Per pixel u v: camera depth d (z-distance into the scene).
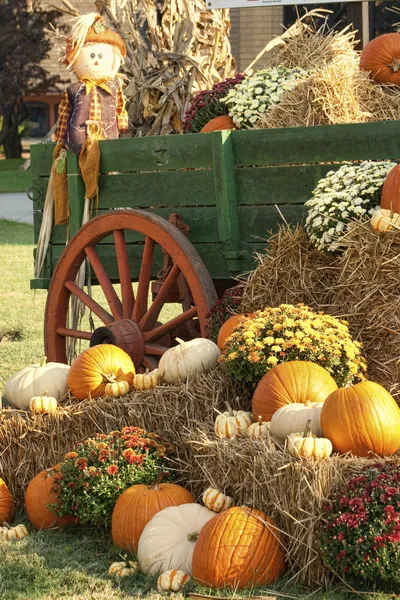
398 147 6.69
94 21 8.62
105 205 7.98
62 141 8.36
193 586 4.88
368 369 5.95
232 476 5.34
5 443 6.41
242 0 10.73
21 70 54.59
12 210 28.75
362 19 12.07
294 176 7.00
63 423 6.32
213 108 8.88
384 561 4.45
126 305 7.67
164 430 6.13
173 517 5.27
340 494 4.75
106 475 5.68
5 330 12.02
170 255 7.25
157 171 7.66
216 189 7.20
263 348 5.80
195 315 7.22
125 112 8.83
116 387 6.41
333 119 7.39
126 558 5.28
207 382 6.12
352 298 6.08
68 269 8.10
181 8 11.49
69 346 8.49
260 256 6.84
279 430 5.32
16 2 53.38
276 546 4.94
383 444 5.10
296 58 9.05
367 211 6.30
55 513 5.85
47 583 5.04
